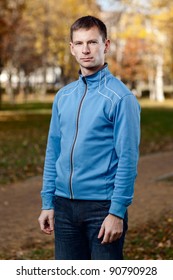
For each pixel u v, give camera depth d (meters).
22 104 53.06
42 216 3.41
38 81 79.88
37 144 18.83
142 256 6.00
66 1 45.81
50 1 48.56
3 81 79.00
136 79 64.44
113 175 3.16
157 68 59.38
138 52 55.91
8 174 12.60
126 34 45.06
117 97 3.12
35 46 53.09
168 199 9.42
